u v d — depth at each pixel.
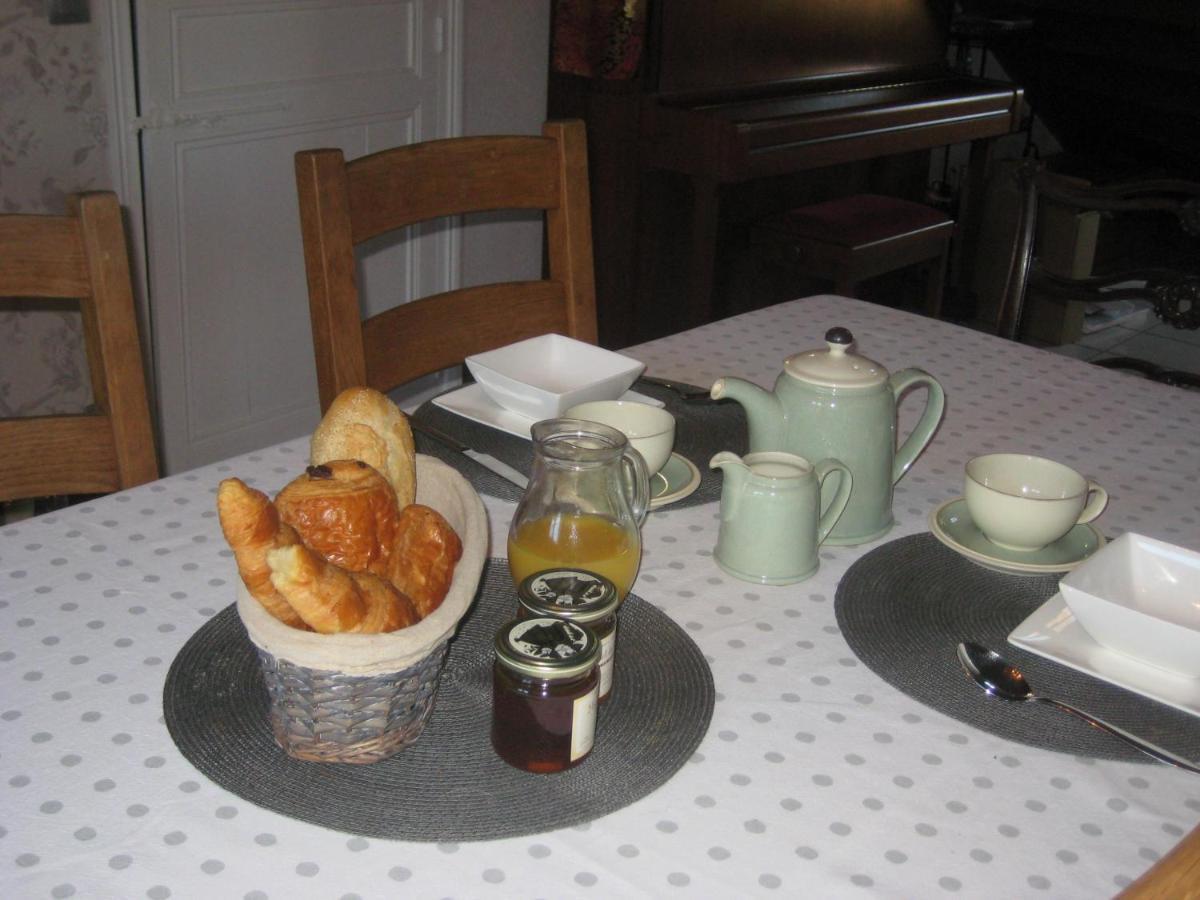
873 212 3.10
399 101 2.80
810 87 3.12
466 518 0.74
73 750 0.68
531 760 0.67
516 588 0.83
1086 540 0.96
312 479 0.68
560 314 1.45
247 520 0.60
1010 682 0.78
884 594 0.88
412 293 3.02
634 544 0.81
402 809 0.64
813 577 0.91
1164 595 0.83
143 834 0.62
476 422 1.14
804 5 3.07
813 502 0.89
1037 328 3.79
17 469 1.04
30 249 1.01
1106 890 0.62
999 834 0.65
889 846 0.64
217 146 2.48
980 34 3.71
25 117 2.19
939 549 0.96
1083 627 0.82
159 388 2.54
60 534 0.91
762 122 2.70
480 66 2.97
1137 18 3.58
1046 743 0.72
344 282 1.22
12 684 0.73
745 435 1.15
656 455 0.99
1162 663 0.78
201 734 0.69
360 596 0.62
